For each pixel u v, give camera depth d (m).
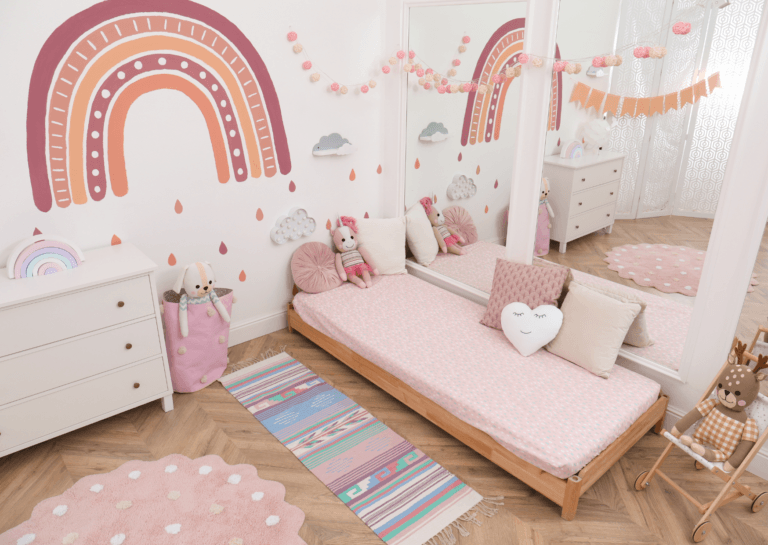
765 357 2.19
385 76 3.73
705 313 2.51
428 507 2.36
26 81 2.46
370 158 3.88
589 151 2.78
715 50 2.23
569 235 3.03
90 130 2.69
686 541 2.20
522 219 3.20
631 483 2.49
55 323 2.44
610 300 2.72
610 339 2.69
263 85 3.19
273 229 3.53
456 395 2.58
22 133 2.51
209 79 2.99
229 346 3.60
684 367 2.65
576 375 2.73
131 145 2.83
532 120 2.97
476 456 2.67
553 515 2.33
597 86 2.65
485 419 2.45
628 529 2.26
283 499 2.39
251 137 3.24
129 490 2.43
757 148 2.20
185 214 3.13
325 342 3.41
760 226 2.26
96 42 2.60
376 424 2.88
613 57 2.51
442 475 2.54
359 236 3.84
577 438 2.30
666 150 2.50
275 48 3.18
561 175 2.96
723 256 2.39
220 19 2.93
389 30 3.61
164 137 2.93
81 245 2.82
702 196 2.44
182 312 2.93
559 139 2.90
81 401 2.63
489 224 3.51
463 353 2.94
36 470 2.54
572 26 2.67
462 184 3.56
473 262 3.67
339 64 3.48
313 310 3.45
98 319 2.56
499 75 3.06
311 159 3.55
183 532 2.21
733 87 2.22
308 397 3.10
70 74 2.57
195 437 2.78
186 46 2.87
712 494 2.42
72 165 2.69
